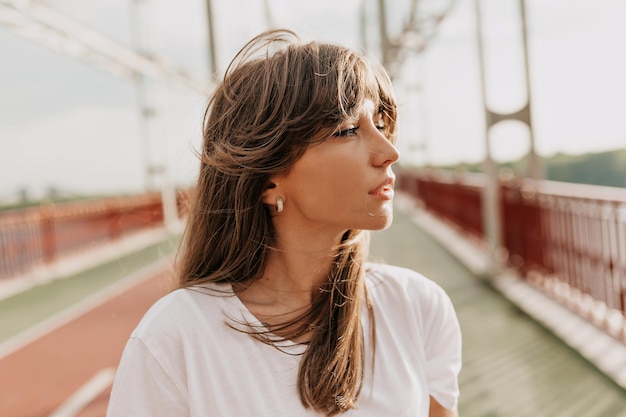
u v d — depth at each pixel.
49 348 5.72
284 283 1.14
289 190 1.11
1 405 4.29
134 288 8.52
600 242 4.82
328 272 1.14
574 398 3.84
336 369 1.04
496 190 7.43
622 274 4.44
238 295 1.12
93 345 5.71
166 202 16.36
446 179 13.70
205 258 1.17
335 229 1.13
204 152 1.16
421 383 1.14
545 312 5.55
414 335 1.17
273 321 1.11
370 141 1.07
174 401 1.02
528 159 7.43
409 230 13.90
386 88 1.15
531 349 4.81
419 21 11.89
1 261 9.34
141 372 1.02
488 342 5.13
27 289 9.25
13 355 5.58
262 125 1.06
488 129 7.45
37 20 7.36
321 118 1.02
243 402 1.00
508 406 3.82
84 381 4.67
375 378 1.09
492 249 7.36
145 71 12.30
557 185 6.02
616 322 4.70
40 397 4.39
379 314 1.16
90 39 9.12
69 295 8.48
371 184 1.06
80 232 11.92
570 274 5.52
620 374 3.95
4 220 9.46
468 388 4.19
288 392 1.03
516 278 7.12
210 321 1.05
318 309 1.12
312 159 1.05
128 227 14.81
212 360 1.02
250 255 1.12
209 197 1.16
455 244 10.47
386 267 1.26
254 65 1.12
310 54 1.07
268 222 1.15
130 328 6.26
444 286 7.48
